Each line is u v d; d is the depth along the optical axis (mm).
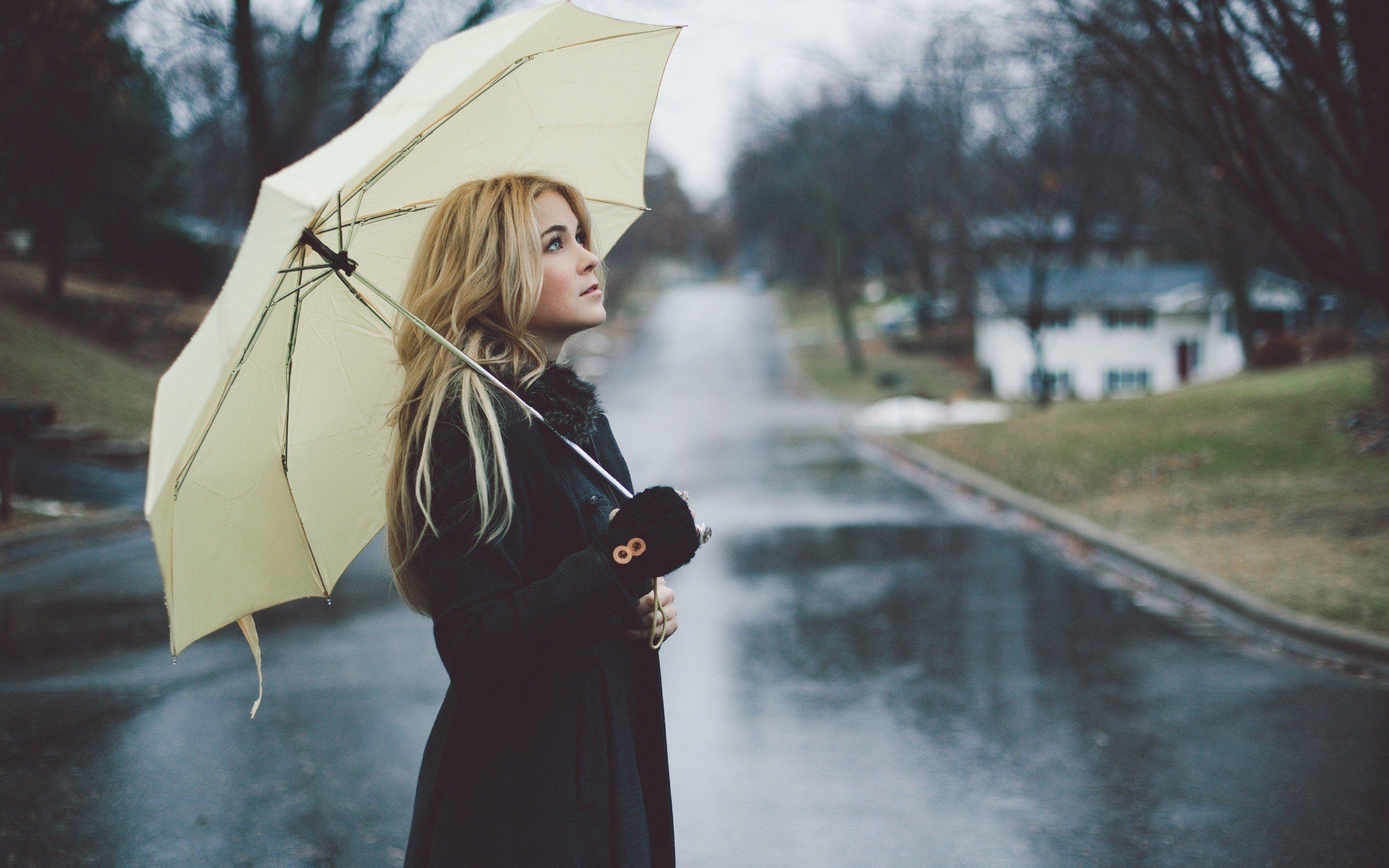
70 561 10562
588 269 2016
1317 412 16516
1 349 21656
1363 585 8258
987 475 17328
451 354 1832
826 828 4449
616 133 2396
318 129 16828
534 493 1792
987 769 5109
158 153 16016
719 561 10906
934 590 9422
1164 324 51781
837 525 13367
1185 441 16578
